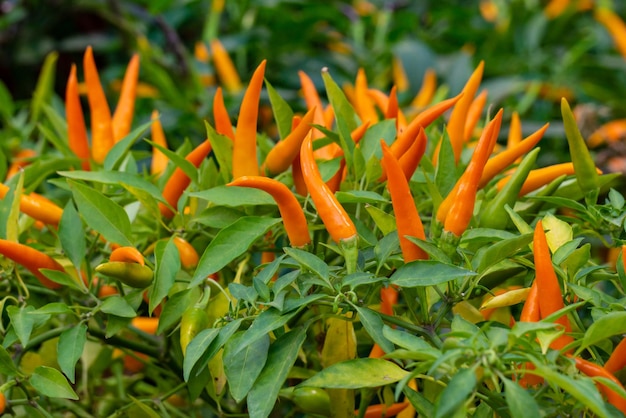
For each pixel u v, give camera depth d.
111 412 0.87
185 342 0.71
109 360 0.87
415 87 1.31
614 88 1.44
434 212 0.74
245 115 0.75
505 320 0.77
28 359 0.84
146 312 0.84
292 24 1.38
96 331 0.78
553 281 0.66
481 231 0.71
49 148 1.09
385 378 0.67
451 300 0.70
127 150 0.82
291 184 0.79
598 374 0.65
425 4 1.64
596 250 1.04
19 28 1.48
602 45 1.53
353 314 0.71
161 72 1.16
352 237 0.69
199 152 0.78
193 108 1.17
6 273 0.77
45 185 1.00
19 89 1.55
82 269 0.79
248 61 1.40
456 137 0.81
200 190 0.79
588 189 0.77
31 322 0.73
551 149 1.25
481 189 0.80
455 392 0.59
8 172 1.02
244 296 0.68
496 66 1.43
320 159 0.80
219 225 0.77
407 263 0.68
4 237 0.76
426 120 0.73
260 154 0.83
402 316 0.76
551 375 0.61
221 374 0.74
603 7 1.49
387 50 1.38
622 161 1.11
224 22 1.51
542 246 0.66
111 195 0.83
